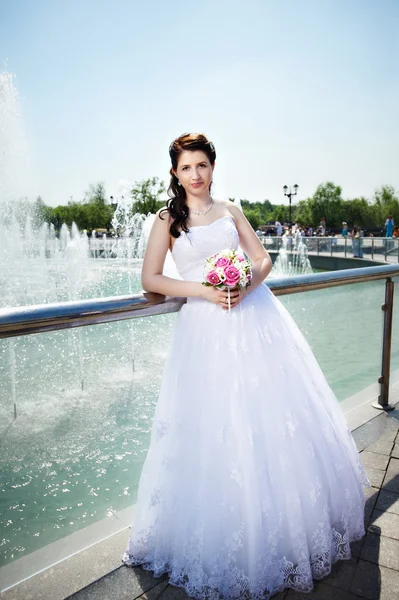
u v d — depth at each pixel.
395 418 2.94
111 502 2.23
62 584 1.57
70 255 17.38
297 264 25.66
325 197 84.31
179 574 1.58
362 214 83.56
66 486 2.27
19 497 2.20
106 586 1.57
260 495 1.53
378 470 2.29
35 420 2.35
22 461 2.33
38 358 2.37
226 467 1.55
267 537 1.53
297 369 1.76
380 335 3.11
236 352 1.64
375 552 1.73
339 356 4.41
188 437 1.64
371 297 4.38
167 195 1.82
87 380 2.46
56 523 2.10
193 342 1.72
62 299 9.05
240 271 1.63
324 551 1.61
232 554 1.51
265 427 1.59
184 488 1.61
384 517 1.94
